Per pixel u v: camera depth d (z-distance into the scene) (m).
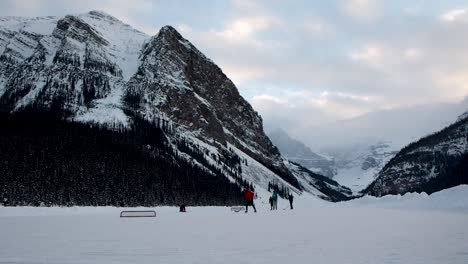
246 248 16.06
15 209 51.59
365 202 70.62
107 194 97.19
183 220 35.62
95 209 63.31
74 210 59.31
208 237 20.14
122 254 14.48
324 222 30.00
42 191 81.56
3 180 79.06
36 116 171.38
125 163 120.25
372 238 19.00
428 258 13.35
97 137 136.12
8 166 84.69
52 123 143.88
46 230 24.34
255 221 32.53
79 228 25.97
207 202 133.38
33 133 120.38
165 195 117.69
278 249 15.71
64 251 15.14
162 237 20.12
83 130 141.38
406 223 27.33
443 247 15.80
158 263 12.66
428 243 16.95
